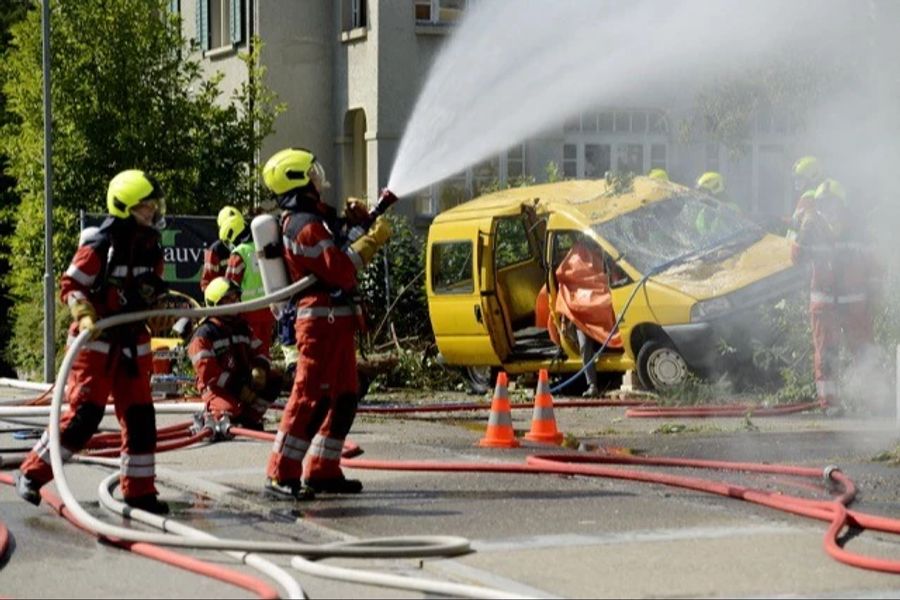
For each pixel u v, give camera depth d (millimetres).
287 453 15188
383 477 16812
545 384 20422
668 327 25375
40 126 42094
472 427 22375
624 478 16328
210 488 16047
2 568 12203
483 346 28359
